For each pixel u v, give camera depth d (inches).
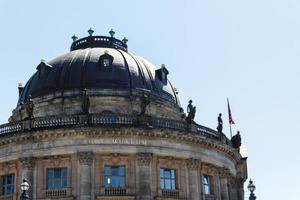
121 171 2306.8
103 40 2960.1
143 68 2753.4
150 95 2630.4
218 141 2546.8
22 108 2664.9
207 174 2536.9
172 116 2706.7
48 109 2588.6
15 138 2333.9
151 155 2313.0
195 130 2475.4
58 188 2267.5
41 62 2726.4
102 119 2331.4
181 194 2373.3
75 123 2321.6
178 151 2390.5
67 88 2598.4
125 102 2573.8
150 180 2288.4
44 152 2299.5
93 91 2568.9
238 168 2945.4
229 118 2913.4
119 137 2304.4
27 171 2292.1
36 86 2699.3
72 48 3004.4
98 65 2659.9
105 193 2241.6
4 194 2370.8
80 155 2257.6
